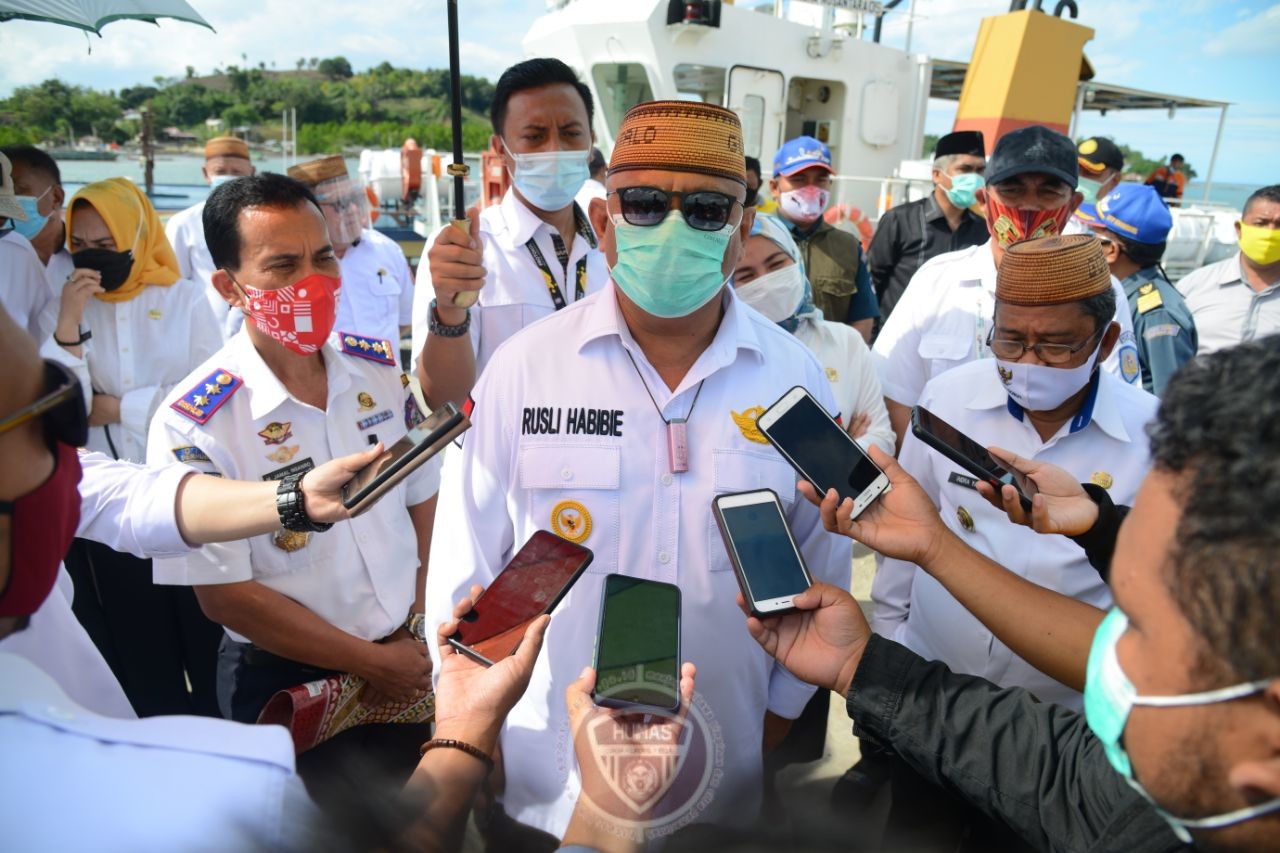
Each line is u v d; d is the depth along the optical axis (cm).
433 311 215
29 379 78
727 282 167
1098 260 167
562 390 161
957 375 205
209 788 70
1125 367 269
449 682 120
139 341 286
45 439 82
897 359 300
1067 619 124
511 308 270
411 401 216
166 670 261
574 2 615
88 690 135
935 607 194
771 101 627
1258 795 70
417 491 220
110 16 280
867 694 125
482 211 287
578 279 282
